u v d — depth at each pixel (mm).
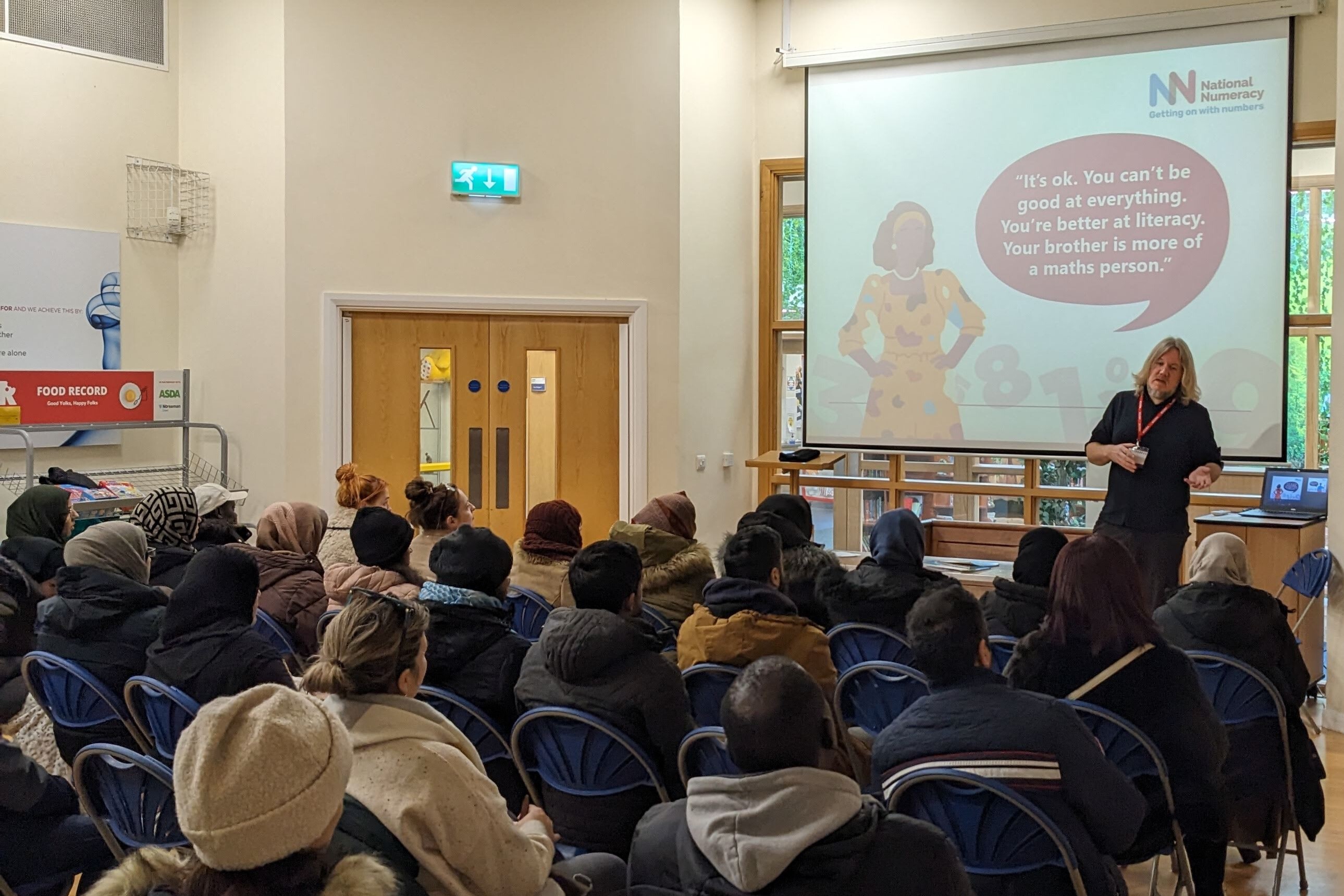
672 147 6359
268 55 6086
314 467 6145
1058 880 1872
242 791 1101
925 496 6633
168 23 6234
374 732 1628
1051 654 2338
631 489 6441
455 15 6215
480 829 1616
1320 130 5680
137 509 3750
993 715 1858
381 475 6332
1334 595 4566
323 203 6105
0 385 5352
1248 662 2752
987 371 6316
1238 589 2799
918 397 6469
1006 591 2953
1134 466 4809
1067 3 6090
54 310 5828
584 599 2518
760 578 2742
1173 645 2572
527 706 2367
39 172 5766
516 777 2547
